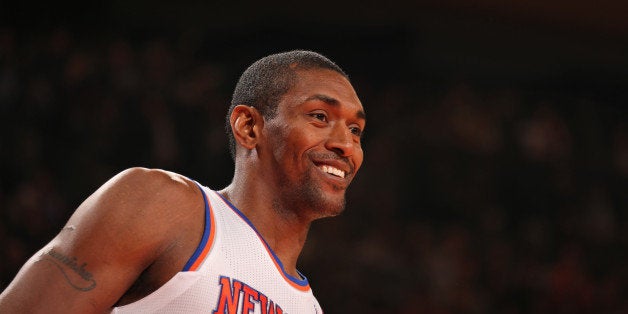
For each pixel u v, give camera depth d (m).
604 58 17.91
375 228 12.75
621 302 13.63
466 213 13.95
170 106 11.34
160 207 2.23
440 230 13.49
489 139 15.18
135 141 10.56
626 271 14.36
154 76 11.55
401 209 13.46
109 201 2.18
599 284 13.73
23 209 9.48
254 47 15.20
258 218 2.51
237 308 2.23
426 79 16.50
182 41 14.02
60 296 2.06
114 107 10.66
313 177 2.49
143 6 14.51
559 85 17.61
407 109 15.05
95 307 2.10
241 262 2.31
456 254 12.90
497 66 17.38
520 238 14.07
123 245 2.14
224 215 2.39
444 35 16.69
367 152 13.93
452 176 14.27
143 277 2.22
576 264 13.90
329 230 12.06
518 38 17.19
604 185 15.89
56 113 10.32
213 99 12.25
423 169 14.17
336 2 15.48
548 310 13.02
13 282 2.10
